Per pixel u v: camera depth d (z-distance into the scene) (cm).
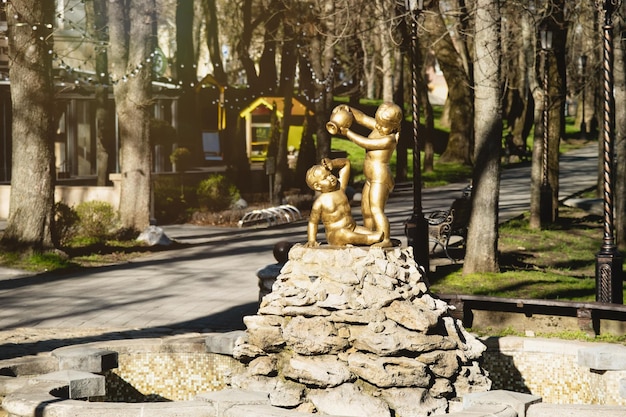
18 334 1198
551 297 1359
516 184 3706
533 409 665
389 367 744
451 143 4850
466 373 775
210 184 3094
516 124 5169
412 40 1606
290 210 2902
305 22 3139
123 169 2378
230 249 2170
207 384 924
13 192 1944
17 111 1942
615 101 1936
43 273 1797
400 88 3816
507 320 1138
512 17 2536
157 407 684
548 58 2298
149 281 1684
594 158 5034
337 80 5650
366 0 2594
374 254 781
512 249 1995
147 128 2392
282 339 780
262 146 5059
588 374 886
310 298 773
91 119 3709
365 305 760
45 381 771
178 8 4472
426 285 830
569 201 2830
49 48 1964
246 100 4834
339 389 745
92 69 3709
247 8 4825
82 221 2242
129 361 917
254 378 781
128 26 2495
